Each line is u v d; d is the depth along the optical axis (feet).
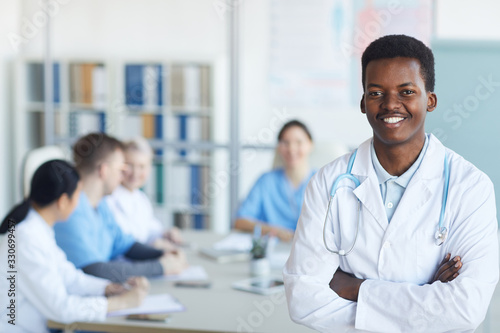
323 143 12.78
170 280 8.39
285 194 11.83
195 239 10.96
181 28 18.10
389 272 4.69
